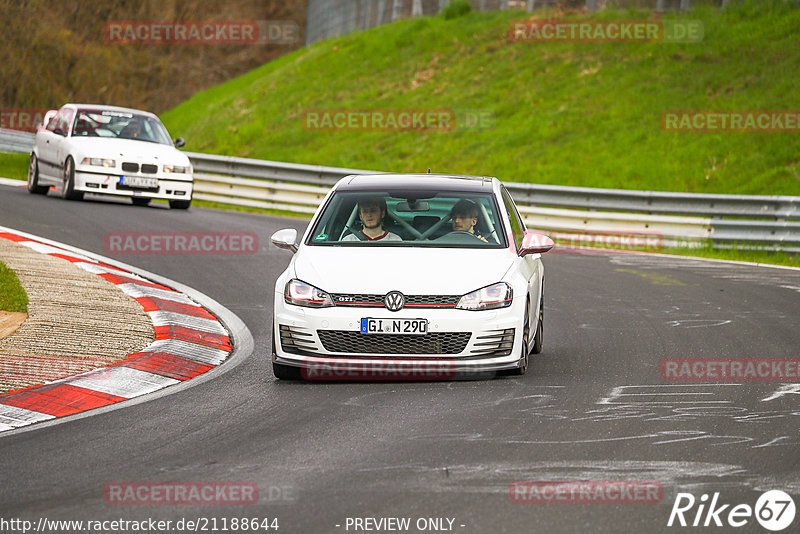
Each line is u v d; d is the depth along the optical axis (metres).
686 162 91.00
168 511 18.19
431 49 131.25
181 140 77.94
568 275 54.62
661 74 108.12
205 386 29.38
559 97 110.06
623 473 20.30
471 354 28.80
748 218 69.69
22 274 43.69
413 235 31.61
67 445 22.94
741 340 36.50
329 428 24.27
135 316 38.06
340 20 171.75
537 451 22.00
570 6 128.88
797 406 26.44
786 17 111.19
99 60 180.12
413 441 22.94
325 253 30.61
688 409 26.05
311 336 28.88
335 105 123.44
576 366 32.00
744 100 98.50
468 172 99.50
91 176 71.38
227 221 70.44
